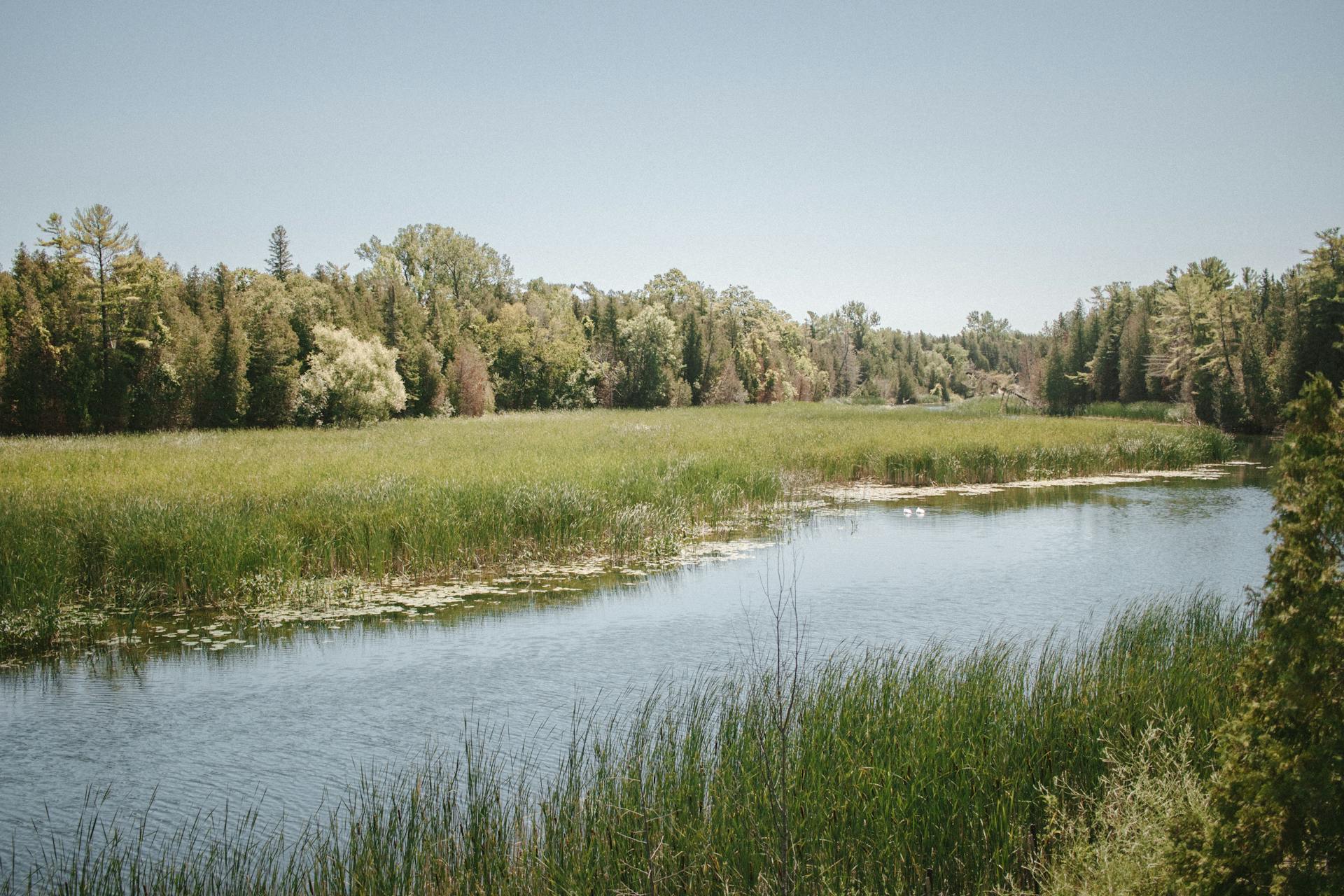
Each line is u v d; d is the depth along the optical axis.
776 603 13.34
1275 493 3.98
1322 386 3.88
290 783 7.30
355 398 47.47
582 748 7.73
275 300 58.16
